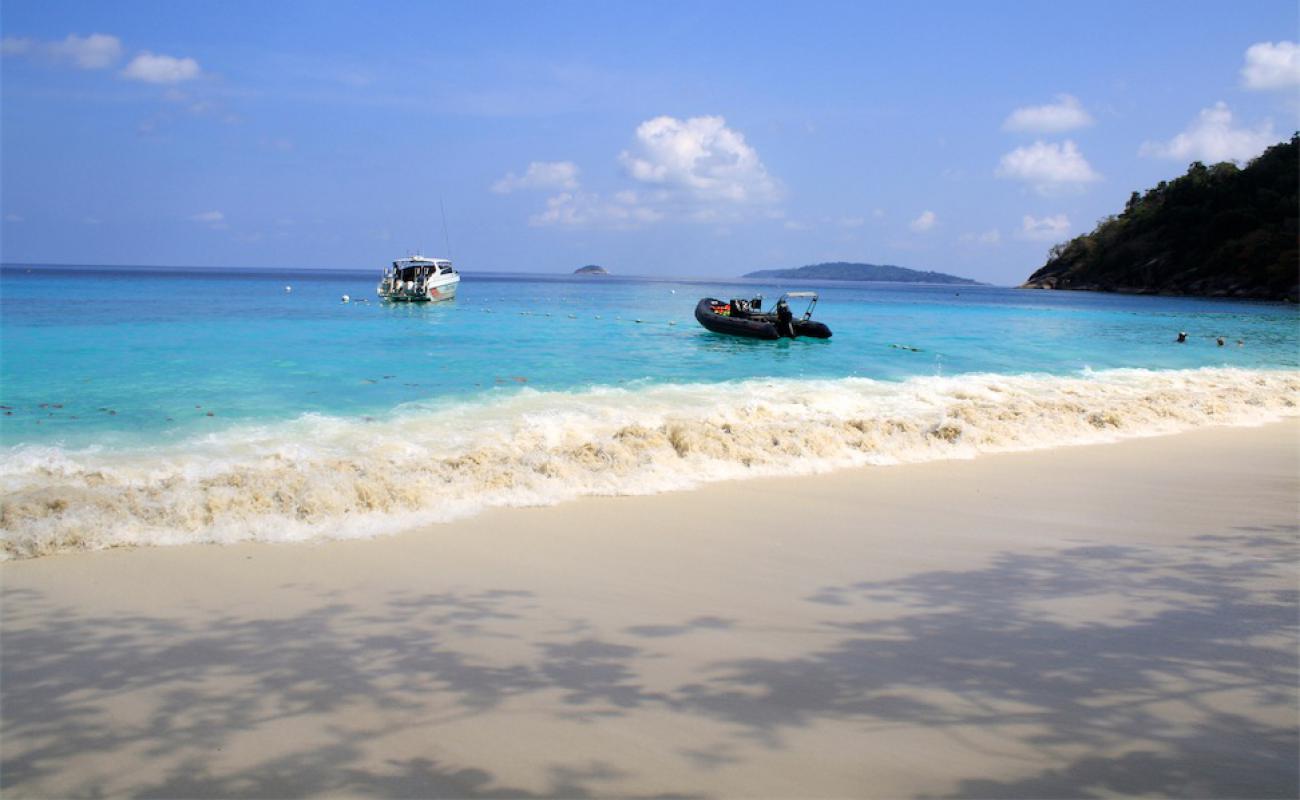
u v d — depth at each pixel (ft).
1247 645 13.19
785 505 22.43
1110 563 17.60
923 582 16.31
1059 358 71.92
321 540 18.57
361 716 10.96
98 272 478.18
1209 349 84.43
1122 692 11.58
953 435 31.65
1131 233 357.82
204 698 11.43
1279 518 21.66
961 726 10.67
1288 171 299.17
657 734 10.50
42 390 42.04
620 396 42.50
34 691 11.59
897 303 214.28
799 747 10.19
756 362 63.67
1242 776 9.50
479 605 14.88
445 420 34.76
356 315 114.83
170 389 43.39
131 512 19.51
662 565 17.26
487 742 10.32
